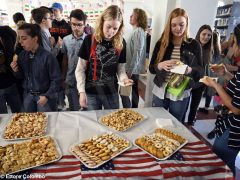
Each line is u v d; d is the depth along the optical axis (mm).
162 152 1011
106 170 896
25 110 1746
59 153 985
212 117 2529
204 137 2127
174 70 1441
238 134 1092
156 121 1354
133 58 2121
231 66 1340
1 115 1352
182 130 1279
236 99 1011
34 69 1583
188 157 1009
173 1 1846
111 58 1505
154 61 1693
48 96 1618
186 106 1697
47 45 1963
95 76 1537
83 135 1161
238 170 1468
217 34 1873
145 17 2166
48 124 1257
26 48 1514
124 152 1022
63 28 2283
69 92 2072
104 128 1246
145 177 887
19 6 2232
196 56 1563
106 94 1615
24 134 1118
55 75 1623
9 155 935
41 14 1922
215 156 1031
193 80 1546
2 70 1781
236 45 1177
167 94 1649
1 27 1773
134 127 1283
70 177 850
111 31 1368
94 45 1463
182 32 1507
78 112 1438
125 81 1532
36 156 945
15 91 1913
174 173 915
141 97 2254
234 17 1919
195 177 934
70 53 2006
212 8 2010
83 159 944
